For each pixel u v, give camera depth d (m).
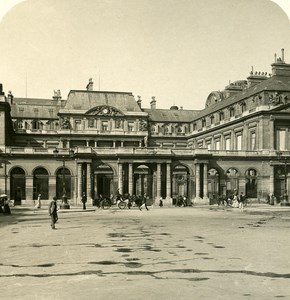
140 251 18.17
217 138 90.06
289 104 71.75
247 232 25.50
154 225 30.64
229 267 14.65
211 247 19.23
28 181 69.44
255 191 73.75
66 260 16.16
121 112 94.75
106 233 25.28
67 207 54.06
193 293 11.27
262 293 11.33
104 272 13.96
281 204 63.31
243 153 73.00
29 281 12.80
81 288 11.86
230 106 84.94
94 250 18.56
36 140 94.88
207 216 40.62
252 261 15.73
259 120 72.62
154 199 71.12
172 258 16.41
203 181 72.44
